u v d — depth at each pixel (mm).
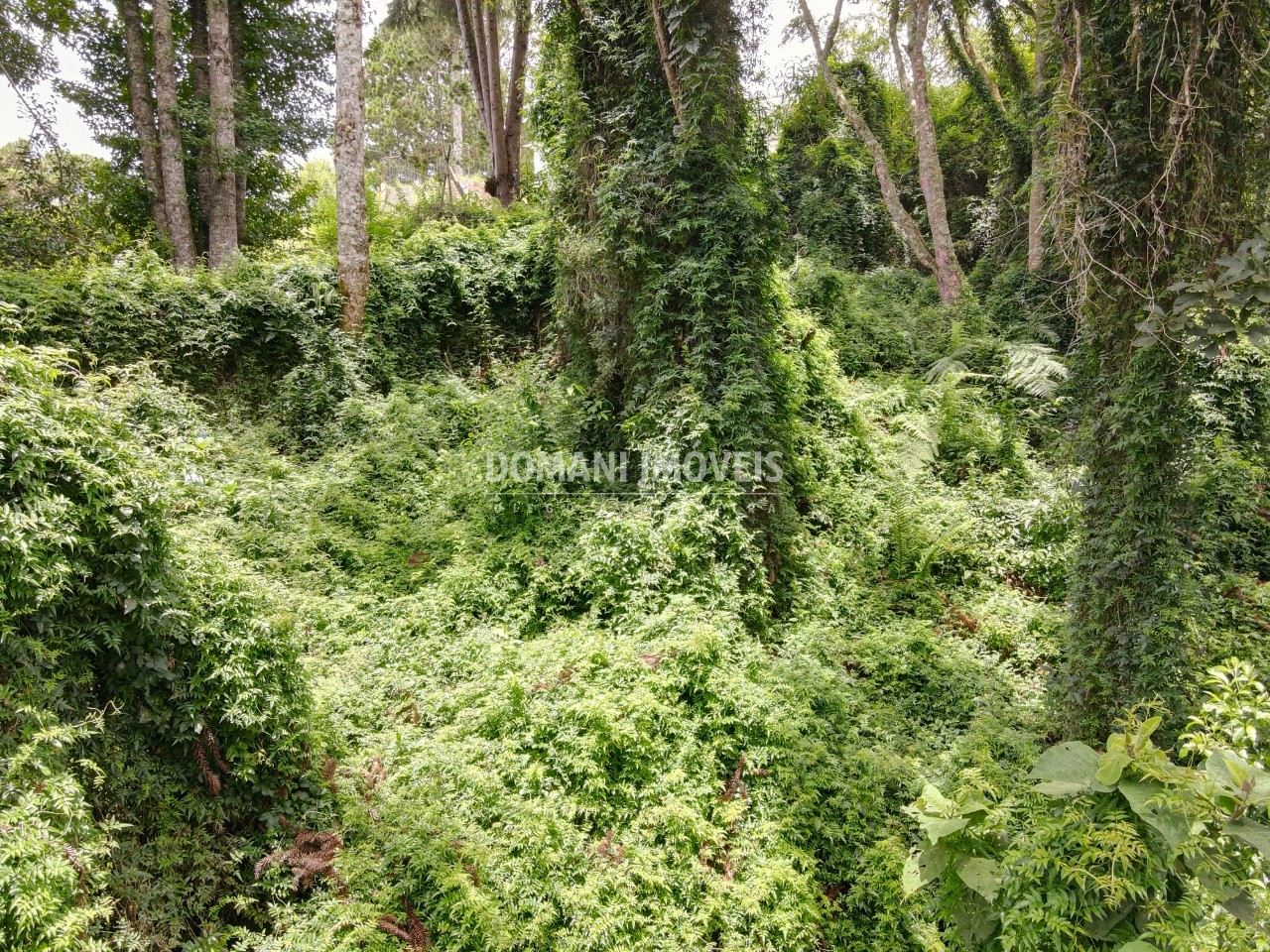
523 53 14148
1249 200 3627
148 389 6941
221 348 8328
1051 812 2451
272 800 3455
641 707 3934
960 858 2484
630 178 6352
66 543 2727
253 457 7293
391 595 5727
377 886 3191
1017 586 6457
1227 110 3453
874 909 3453
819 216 16406
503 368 9922
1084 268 3824
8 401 2627
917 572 6371
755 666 4590
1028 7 12930
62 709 2709
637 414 6449
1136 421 3641
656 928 3133
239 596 3398
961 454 8383
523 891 3146
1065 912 2176
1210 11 3367
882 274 14602
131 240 11688
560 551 5668
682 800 3646
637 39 6453
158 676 3072
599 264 6652
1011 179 14844
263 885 3164
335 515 6707
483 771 3691
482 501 6414
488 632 4918
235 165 11398
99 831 2693
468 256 10750
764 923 3207
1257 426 7355
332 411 8539
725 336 6160
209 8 11352
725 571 5391
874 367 10594
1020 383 9109
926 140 13086
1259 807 1987
